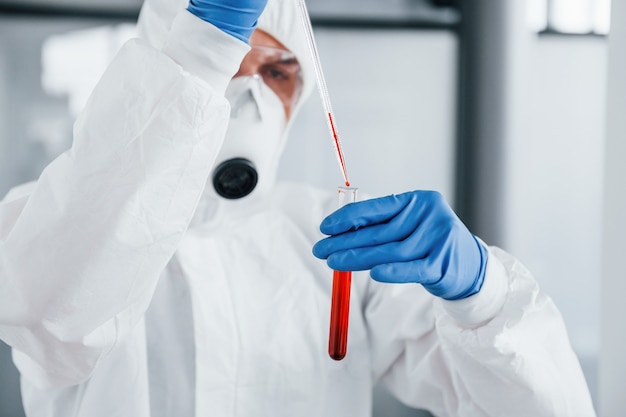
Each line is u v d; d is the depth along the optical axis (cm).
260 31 84
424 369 88
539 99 189
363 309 98
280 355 91
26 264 62
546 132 190
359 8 192
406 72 194
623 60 95
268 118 86
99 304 64
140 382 84
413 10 192
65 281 62
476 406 82
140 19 90
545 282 195
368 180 196
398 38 193
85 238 62
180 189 63
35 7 177
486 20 187
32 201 63
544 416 76
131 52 62
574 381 78
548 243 194
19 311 63
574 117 189
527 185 191
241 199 87
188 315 89
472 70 192
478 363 77
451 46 193
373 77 194
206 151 62
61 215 61
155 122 61
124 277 63
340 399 94
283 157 192
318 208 105
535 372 75
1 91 179
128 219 61
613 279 98
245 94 83
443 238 68
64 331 64
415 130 196
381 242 68
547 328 77
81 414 84
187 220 64
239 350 89
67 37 180
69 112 182
